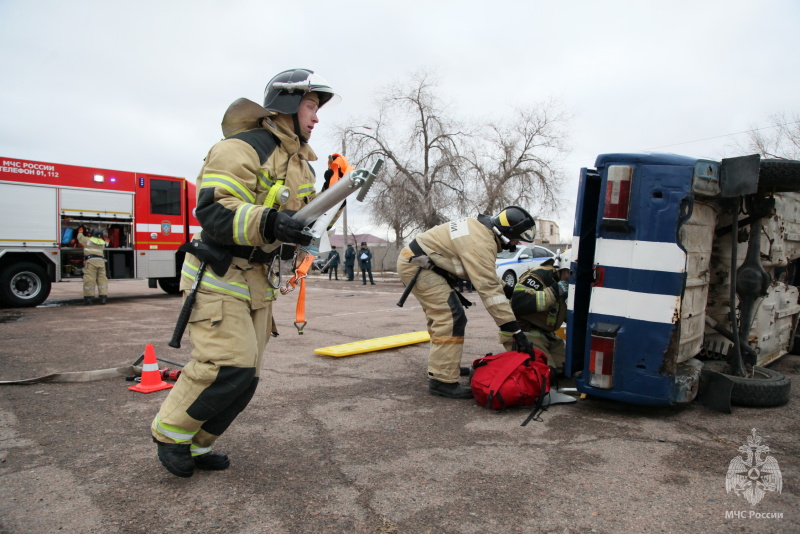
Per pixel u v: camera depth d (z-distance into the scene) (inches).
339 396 169.9
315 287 762.2
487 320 356.5
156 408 154.9
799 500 99.4
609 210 144.9
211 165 93.2
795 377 199.3
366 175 88.4
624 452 123.0
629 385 145.6
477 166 1198.9
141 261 490.6
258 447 125.8
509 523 90.6
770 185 158.6
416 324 340.5
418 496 100.6
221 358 95.7
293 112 100.0
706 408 156.9
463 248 159.5
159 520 90.9
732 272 166.1
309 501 98.3
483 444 128.3
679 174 138.6
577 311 162.6
